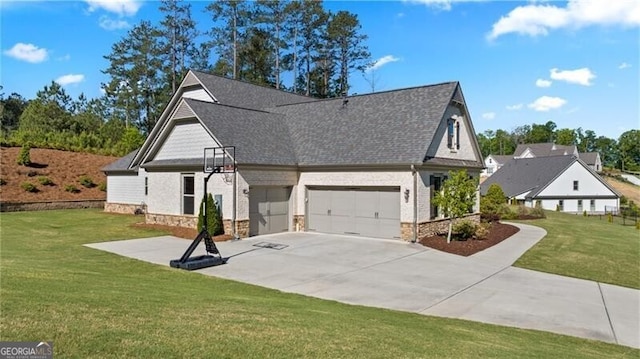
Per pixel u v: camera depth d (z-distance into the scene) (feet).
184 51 169.68
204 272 42.16
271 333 20.67
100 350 16.39
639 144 369.71
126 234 64.39
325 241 61.57
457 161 72.23
